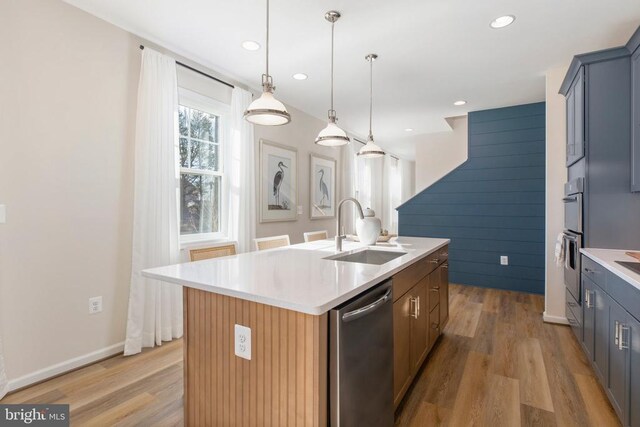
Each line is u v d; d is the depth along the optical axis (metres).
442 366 2.40
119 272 2.57
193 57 3.08
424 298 2.32
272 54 3.03
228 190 3.50
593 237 2.56
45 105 2.17
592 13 2.37
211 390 1.45
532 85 3.77
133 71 2.64
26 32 2.08
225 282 1.40
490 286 4.73
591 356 2.30
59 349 2.26
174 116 2.85
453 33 2.65
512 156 4.57
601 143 2.53
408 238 3.20
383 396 1.55
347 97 4.18
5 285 2.02
